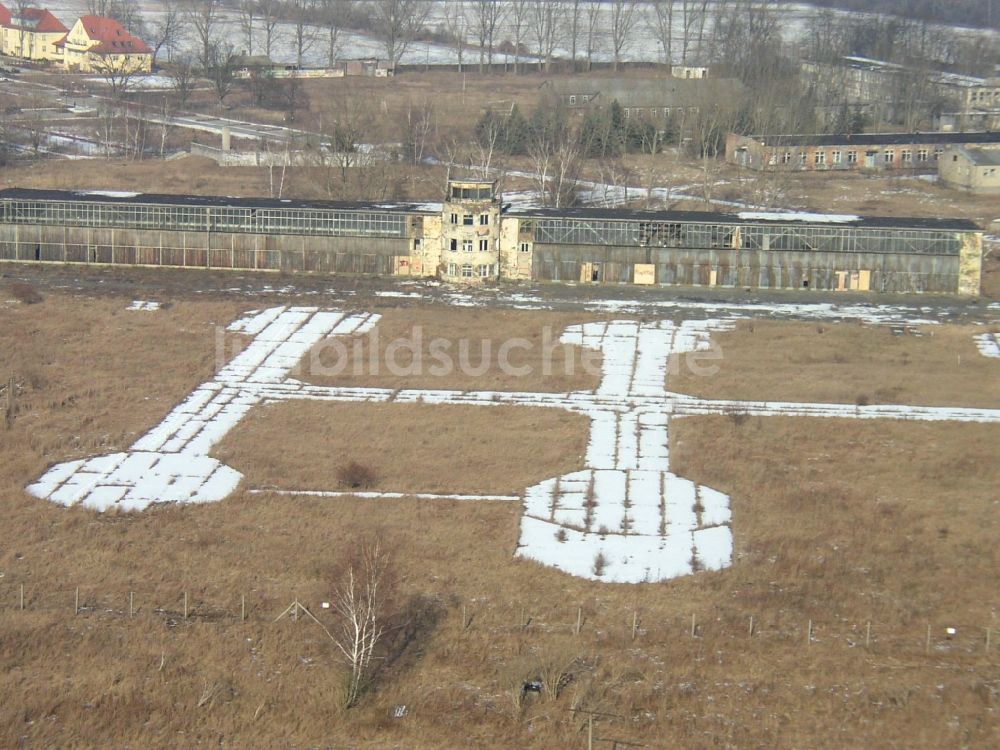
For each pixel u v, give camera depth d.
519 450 129.75
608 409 141.38
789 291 186.12
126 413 139.12
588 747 83.00
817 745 83.38
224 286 185.88
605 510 116.19
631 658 92.94
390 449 129.88
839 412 140.75
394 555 106.69
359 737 84.12
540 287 187.50
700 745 83.38
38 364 153.50
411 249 191.62
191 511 115.31
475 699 88.19
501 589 102.12
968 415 139.62
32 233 195.12
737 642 94.88
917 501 118.19
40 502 117.00
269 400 143.75
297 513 115.00
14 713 85.62
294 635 95.38
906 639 95.56
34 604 99.06
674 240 186.88
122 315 171.88
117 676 89.88
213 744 83.31
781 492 119.56
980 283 186.75
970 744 83.38
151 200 197.75
